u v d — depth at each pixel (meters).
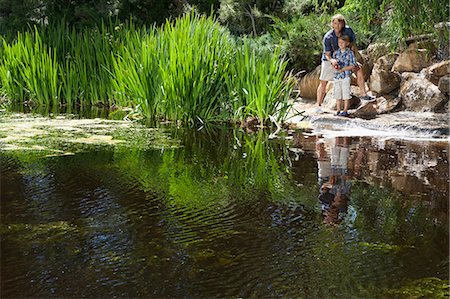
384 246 3.48
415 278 3.04
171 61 8.34
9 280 2.98
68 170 5.18
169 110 8.44
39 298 2.79
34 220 3.87
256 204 4.29
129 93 9.18
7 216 3.94
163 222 3.86
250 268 3.14
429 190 4.70
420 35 8.88
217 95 8.69
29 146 6.16
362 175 5.19
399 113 8.36
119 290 2.88
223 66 8.72
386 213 4.11
